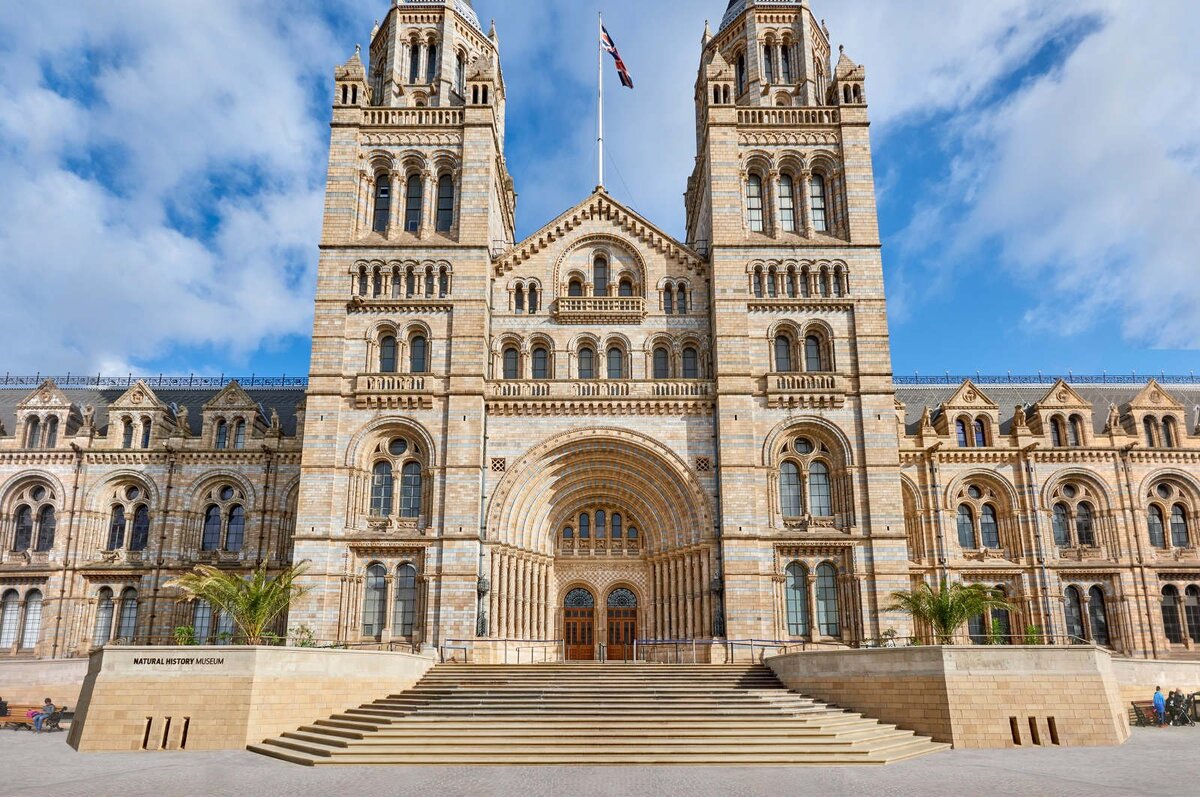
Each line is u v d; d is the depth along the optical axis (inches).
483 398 2026.3
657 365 2170.3
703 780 1009.5
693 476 2007.9
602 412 2054.6
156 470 2364.7
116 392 2731.3
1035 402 2559.1
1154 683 1822.1
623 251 2245.3
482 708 1357.0
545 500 2086.6
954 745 1300.4
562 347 2145.7
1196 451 2405.3
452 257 2118.6
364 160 2214.6
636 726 1266.0
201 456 2364.7
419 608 1878.7
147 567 2278.5
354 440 1985.7
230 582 1572.3
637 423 2048.5
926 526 2333.9
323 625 1857.8
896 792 921.5
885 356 2065.7
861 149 2230.6
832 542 1940.2
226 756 1227.9
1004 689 1334.9
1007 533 2351.1
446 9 2396.7
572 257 2229.3
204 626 2268.7
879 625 1879.9
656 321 2172.7
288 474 2356.1
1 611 2285.9
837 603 1940.2
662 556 2052.2
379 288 2105.1
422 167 2226.9
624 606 2117.4
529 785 971.9
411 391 2007.9
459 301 2085.4
